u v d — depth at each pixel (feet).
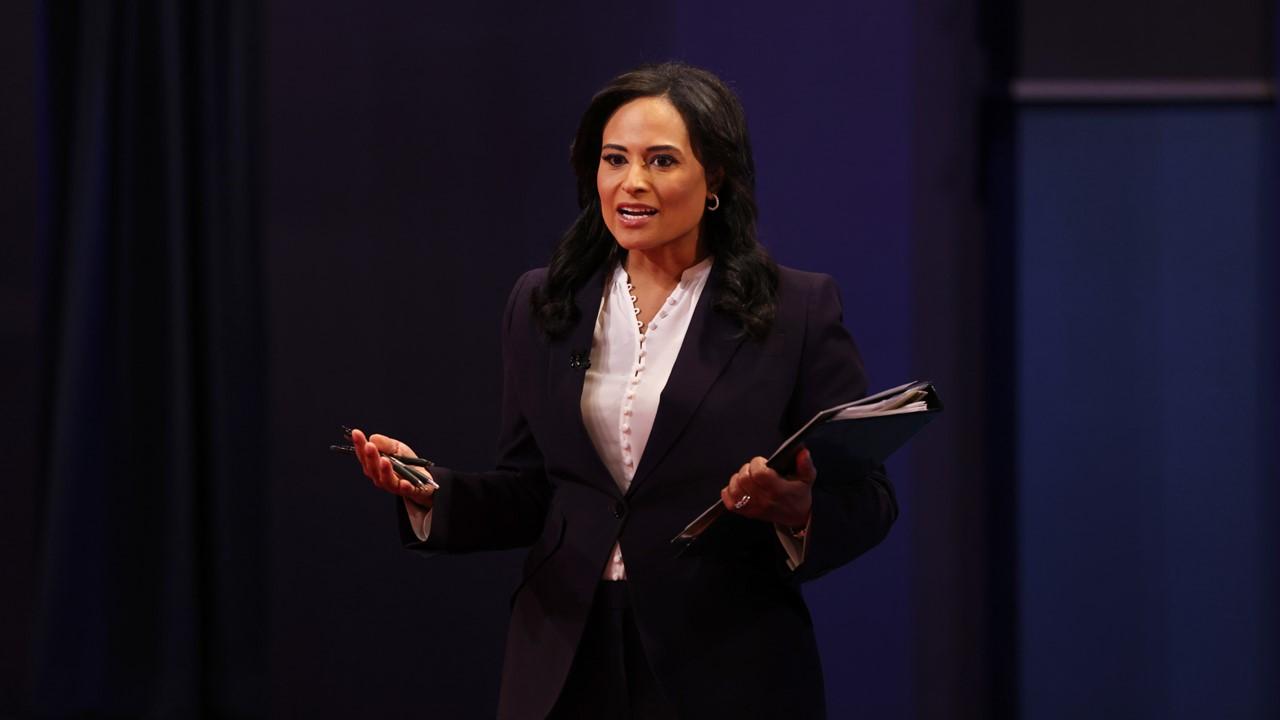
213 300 39.68
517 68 38.04
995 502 36.14
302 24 38.83
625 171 19.38
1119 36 35.42
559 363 20.40
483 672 38.78
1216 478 35.29
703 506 19.38
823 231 35.29
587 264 20.93
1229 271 35.06
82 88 39.27
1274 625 34.94
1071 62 35.63
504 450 21.85
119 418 39.78
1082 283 35.70
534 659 19.84
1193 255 35.22
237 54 39.17
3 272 40.86
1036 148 35.76
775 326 19.79
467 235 38.52
